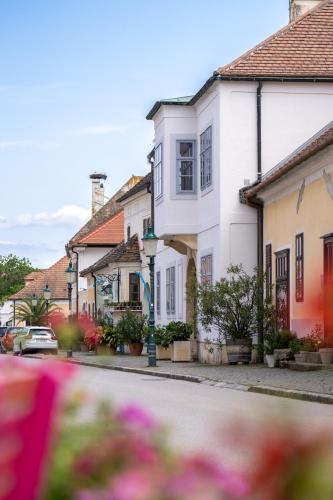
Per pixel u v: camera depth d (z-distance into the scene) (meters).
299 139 32.12
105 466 2.08
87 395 2.50
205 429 12.79
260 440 1.91
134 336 42.88
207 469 1.89
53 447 2.12
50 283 89.62
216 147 32.31
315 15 34.09
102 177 80.88
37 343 50.97
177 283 40.31
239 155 32.00
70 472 2.06
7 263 138.38
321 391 18.09
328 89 32.25
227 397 18.48
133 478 1.88
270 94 32.16
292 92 32.19
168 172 35.25
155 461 2.07
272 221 30.34
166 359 37.75
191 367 29.61
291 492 1.82
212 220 32.94
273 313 29.53
